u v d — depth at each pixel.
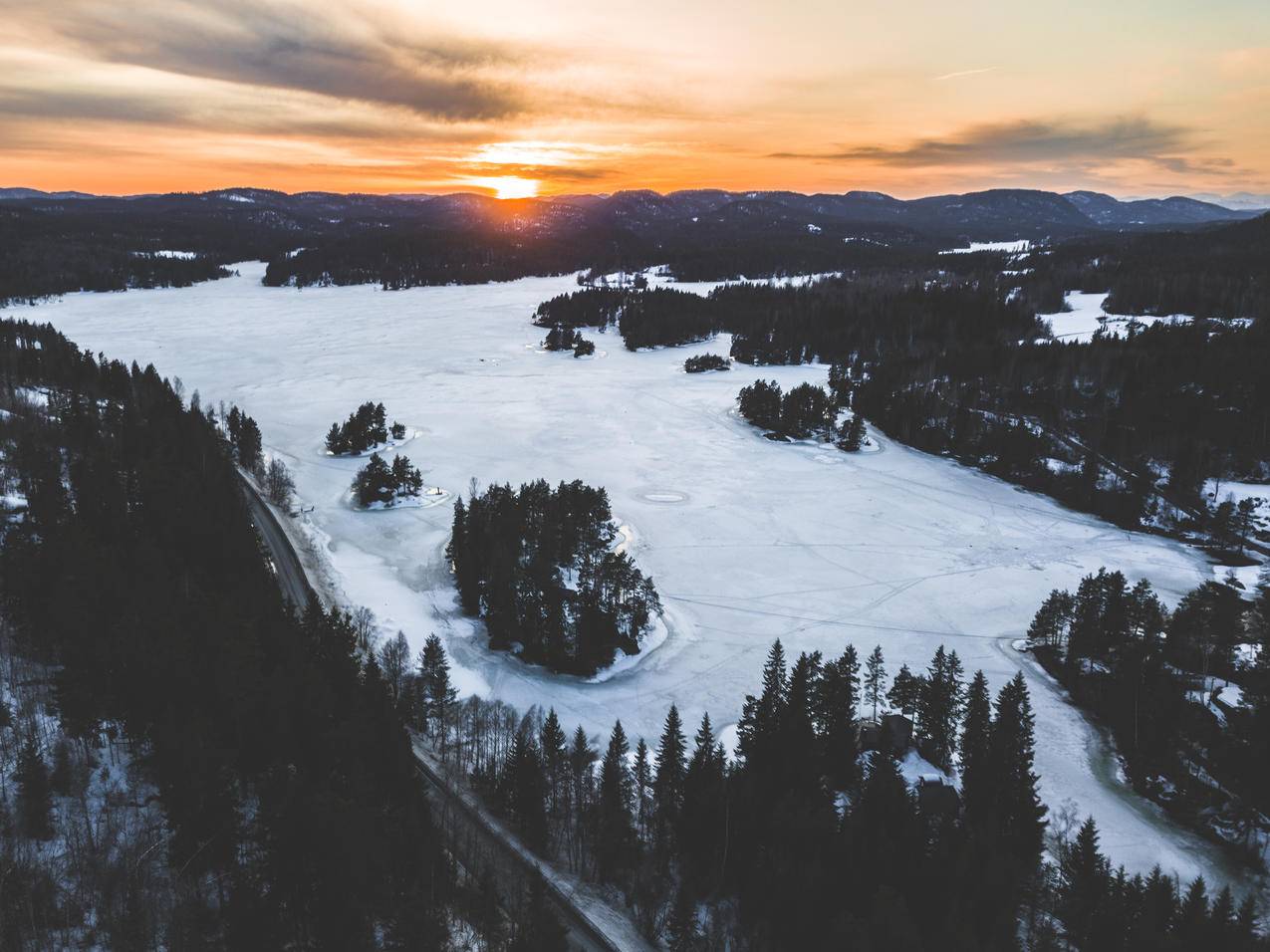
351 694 71.69
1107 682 99.25
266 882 52.56
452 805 70.75
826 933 56.75
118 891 50.28
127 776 61.81
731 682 102.50
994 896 58.66
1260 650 102.00
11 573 75.56
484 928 54.50
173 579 87.69
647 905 60.81
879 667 94.62
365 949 48.34
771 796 70.06
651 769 79.62
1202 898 57.53
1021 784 73.44
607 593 115.06
